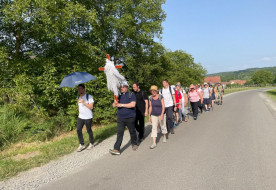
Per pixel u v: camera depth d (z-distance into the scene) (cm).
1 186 364
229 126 791
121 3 1120
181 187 338
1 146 626
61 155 521
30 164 461
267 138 601
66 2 805
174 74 2469
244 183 345
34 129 711
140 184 355
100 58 959
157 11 1327
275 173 377
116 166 438
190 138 641
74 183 369
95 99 916
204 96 1255
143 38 1252
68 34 858
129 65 1303
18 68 800
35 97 859
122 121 524
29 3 707
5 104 775
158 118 581
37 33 846
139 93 632
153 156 490
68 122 835
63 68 883
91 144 572
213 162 438
